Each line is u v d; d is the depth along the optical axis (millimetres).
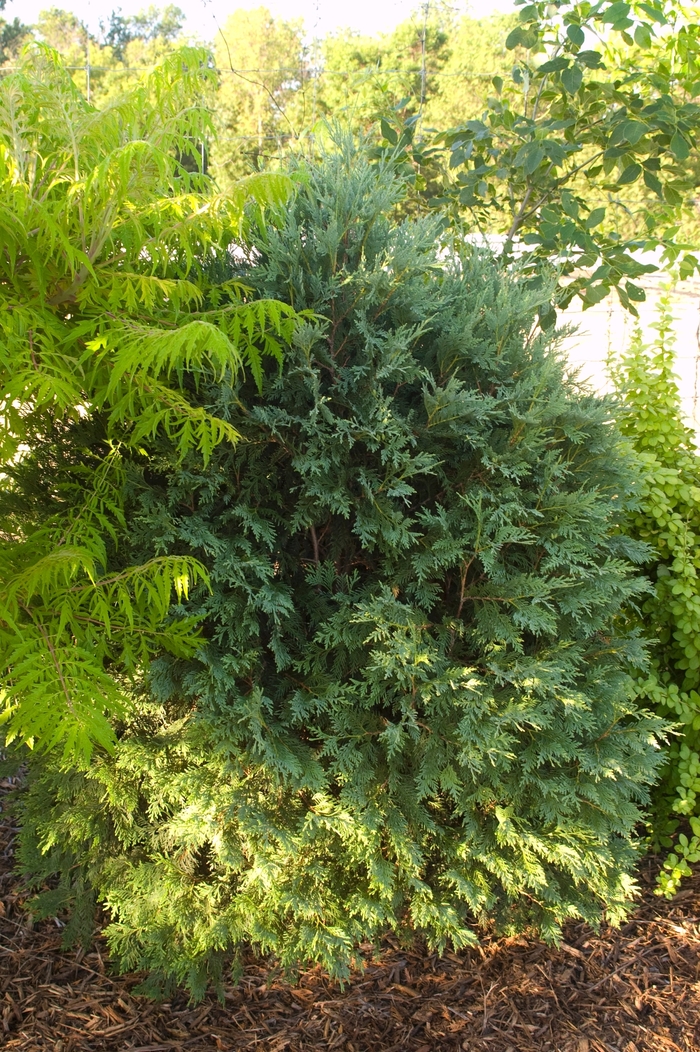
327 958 1955
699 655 2748
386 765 2047
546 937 2150
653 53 3312
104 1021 2078
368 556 2150
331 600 2121
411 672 1888
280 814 1992
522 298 2146
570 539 2027
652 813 2793
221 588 1940
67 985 2189
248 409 1993
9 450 1711
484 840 2061
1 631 1575
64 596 1687
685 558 2678
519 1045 2057
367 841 1934
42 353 1530
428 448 2059
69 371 1601
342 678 2045
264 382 1976
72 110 1679
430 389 2109
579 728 2053
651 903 2564
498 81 3391
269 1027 2082
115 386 1559
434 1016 2133
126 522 1974
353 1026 2094
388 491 1907
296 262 1925
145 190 1708
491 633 2023
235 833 1987
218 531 1967
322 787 1976
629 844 2289
